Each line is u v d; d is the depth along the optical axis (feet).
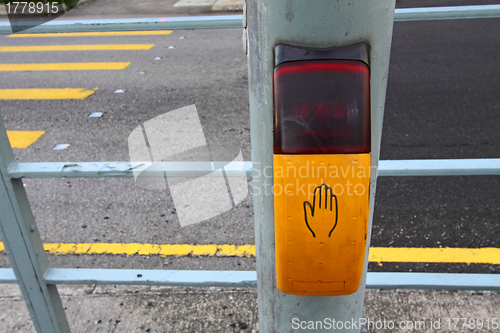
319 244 2.86
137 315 7.32
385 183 11.13
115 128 14.65
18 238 4.73
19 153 13.26
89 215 10.43
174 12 31.01
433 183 11.03
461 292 7.45
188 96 17.12
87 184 11.67
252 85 2.94
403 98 15.88
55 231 9.94
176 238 9.53
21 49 24.88
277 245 2.97
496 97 15.49
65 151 13.29
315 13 2.55
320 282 2.99
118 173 4.36
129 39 25.85
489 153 12.09
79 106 16.61
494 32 22.85
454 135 13.12
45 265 5.06
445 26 24.39
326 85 2.62
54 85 18.98
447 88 16.49
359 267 2.96
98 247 9.39
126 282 4.92
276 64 2.67
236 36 25.20
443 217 9.79
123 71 20.48
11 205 4.54
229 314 7.29
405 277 4.61
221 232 9.65
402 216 9.89
